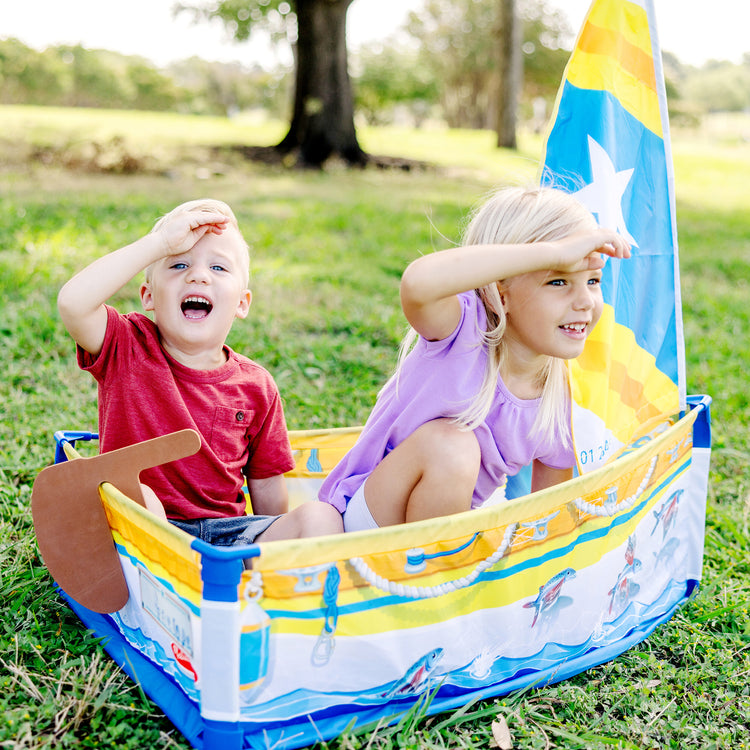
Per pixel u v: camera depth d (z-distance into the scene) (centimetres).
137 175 1234
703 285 773
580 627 228
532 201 220
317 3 1535
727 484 363
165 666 199
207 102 5966
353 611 184
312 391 426
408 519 219
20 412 367
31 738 182
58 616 233
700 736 206
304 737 183
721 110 9281
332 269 719
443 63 5056
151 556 192
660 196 275
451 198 1202
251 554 166
